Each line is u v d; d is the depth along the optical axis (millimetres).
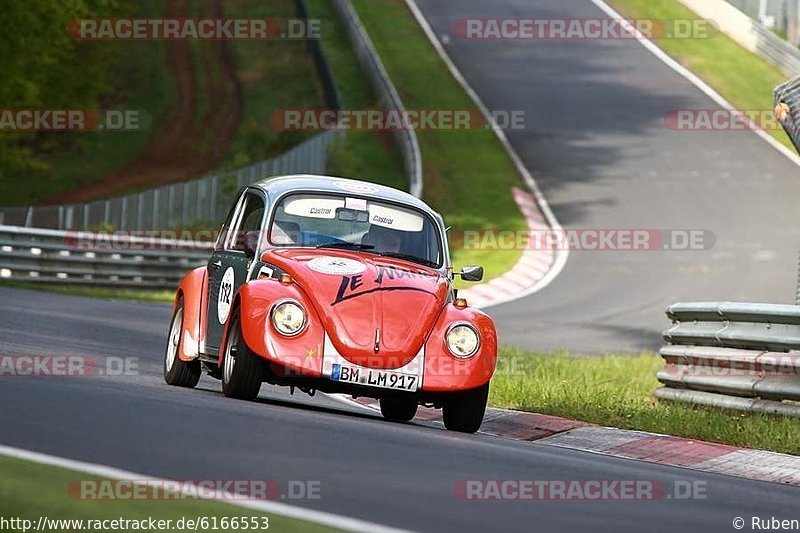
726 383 42906
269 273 36281
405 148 150500
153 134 199250
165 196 136250
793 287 110812
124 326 63844
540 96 181000
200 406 30984
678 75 191500
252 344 34219
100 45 198875
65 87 194750
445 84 185250
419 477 23469
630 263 119250
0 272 91250
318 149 148375
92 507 18125
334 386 34438
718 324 44156
